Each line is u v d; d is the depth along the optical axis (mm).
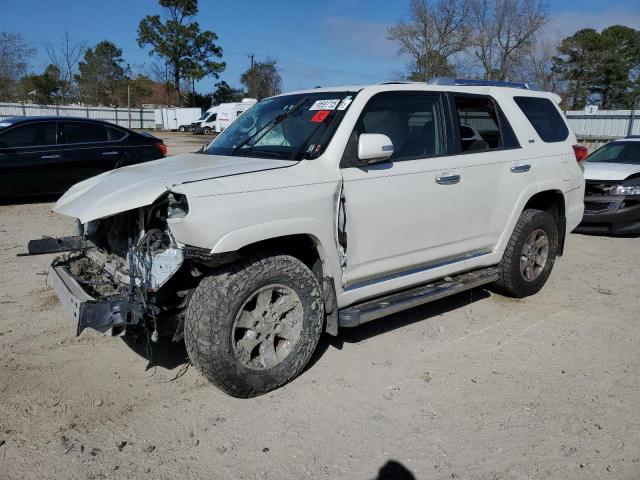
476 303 5645
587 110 33781
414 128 4539
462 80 5316
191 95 66812
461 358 4402
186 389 3896
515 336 4836
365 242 4117
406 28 40375
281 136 4336
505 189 5121
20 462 3100
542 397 3818
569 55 44188
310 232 3719
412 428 3451
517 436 3371
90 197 3799
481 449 3250
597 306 5602
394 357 4402
